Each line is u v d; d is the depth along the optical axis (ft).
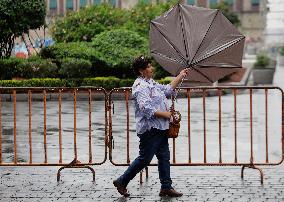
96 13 200.23
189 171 56.18
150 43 48.85
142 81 45.21
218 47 46.96
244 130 90.02
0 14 172.04
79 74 166.91
